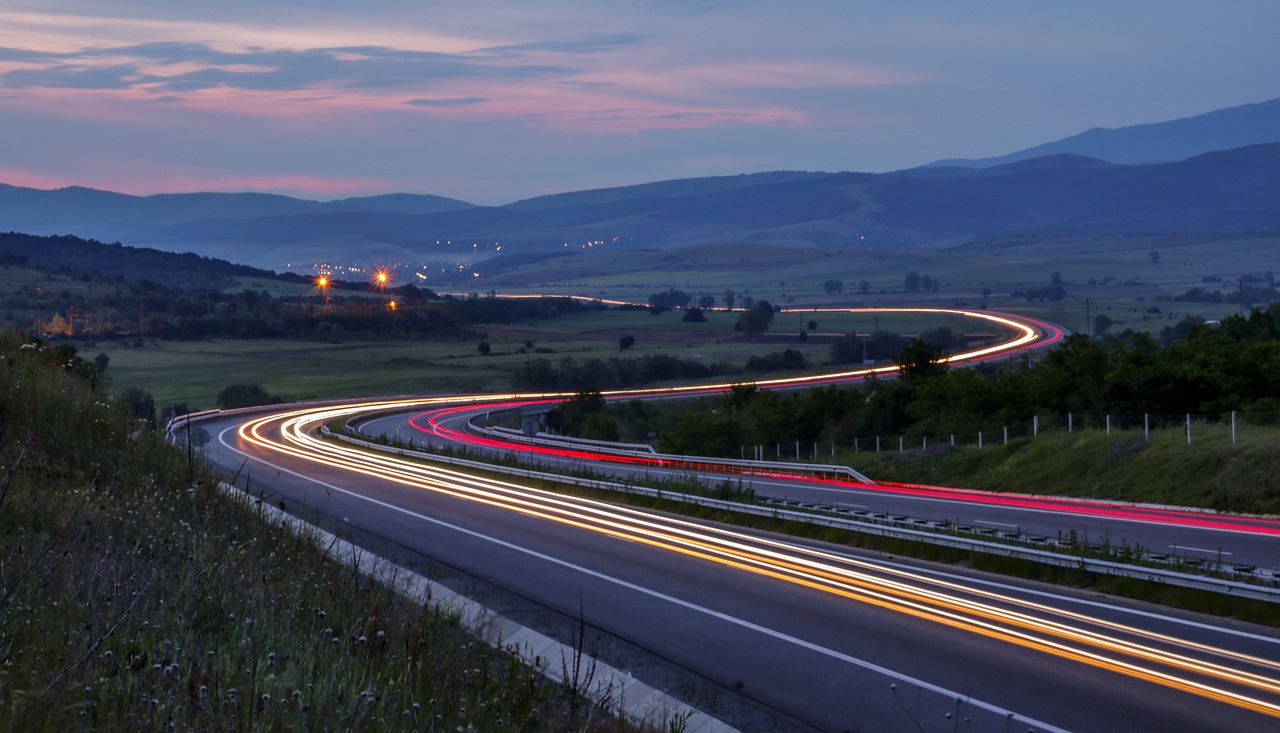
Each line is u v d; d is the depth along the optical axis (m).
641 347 176.50
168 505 14.12
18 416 16.97
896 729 10.30
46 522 11.18
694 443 71.38
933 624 15.01
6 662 6.35
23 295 192.50
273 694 6.43
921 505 33.16
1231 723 10.25
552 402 108.25
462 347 172.75
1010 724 10.32
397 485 37.97
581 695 9.61
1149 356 52.59
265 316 185.12
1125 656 13.02
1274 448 32.66
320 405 104.12
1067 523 27.72
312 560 14.62
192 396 112.75
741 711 10.93
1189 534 24.95
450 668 9.30
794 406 71.44
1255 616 15.20
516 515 28.80
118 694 6.21
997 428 55.00
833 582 18.61
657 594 17.36
